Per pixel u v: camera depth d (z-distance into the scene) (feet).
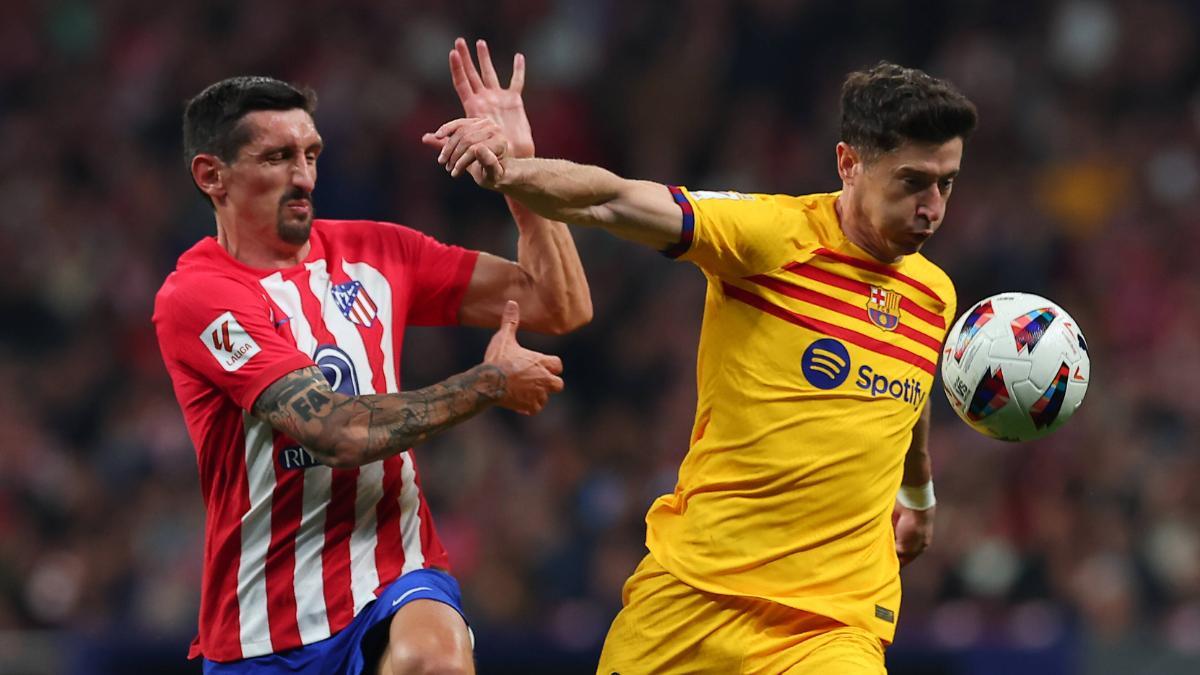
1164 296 153.17
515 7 188.24
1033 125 169.17
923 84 54.44
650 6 185.06
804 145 170.50
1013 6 177.06
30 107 191.21
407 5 188.03
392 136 174.70
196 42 189.88
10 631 130.52
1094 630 109.91
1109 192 164.45
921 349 57.82
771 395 55.83
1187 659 99.96
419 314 62.69
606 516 127.34
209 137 58.34
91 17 195.93
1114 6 177.68
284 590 57.00
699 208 54.08
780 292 55.77
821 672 55.47
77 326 165.89
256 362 55.62
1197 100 173.88
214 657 57.93
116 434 149.38
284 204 58.08
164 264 169.07
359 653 56.54
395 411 54.49
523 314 62.59
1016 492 123.34
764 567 56.34
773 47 176.24
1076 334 58.03
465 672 54.70
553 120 176.24
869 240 56.39
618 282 153.69
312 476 56.75
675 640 57.62
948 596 116.47
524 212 62.28
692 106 175.73
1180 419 138.21
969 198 161.07
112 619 131.13
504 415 141.28
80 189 180.55
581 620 114.01
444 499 132.05
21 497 142.10
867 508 56.80
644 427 139.95
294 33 187.32
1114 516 122.21
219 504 57.98
